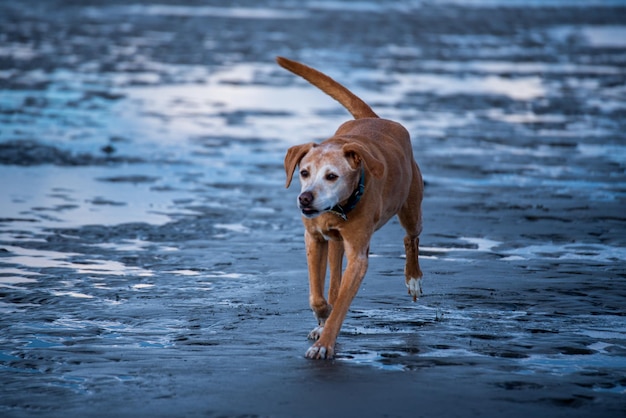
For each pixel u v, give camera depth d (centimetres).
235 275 969
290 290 916
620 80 3039
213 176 1525
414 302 876
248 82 2805
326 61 3319
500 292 905
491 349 731
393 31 4622
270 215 1261
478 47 4009
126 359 699
